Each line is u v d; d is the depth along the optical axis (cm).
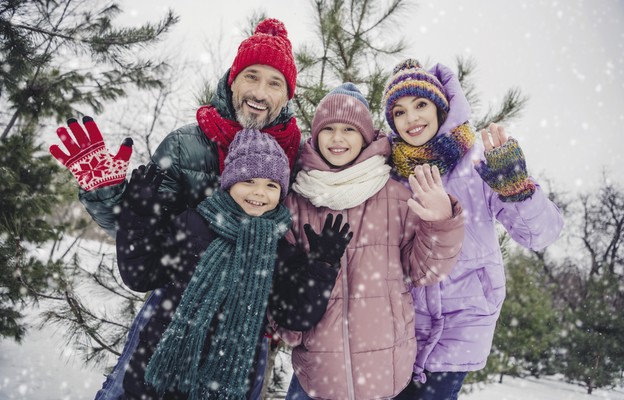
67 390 408
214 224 154
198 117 189
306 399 175
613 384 993
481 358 180
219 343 144
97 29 488
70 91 497
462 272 182
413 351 168
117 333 316
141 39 477
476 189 188
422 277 168
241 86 184
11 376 418
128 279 147
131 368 146
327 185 173
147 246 147
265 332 164
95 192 145
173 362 138
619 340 1024
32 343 504
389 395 160
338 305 164
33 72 472
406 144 200
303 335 167
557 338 1023
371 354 159
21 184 421
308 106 322
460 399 720
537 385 1016
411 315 171
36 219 444
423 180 159
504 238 344
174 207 181
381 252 169
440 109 198
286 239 170
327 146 184
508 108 325
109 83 496
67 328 305
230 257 152
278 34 205
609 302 1103
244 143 164
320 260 153
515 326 924
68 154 147
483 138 174
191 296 144
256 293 149
